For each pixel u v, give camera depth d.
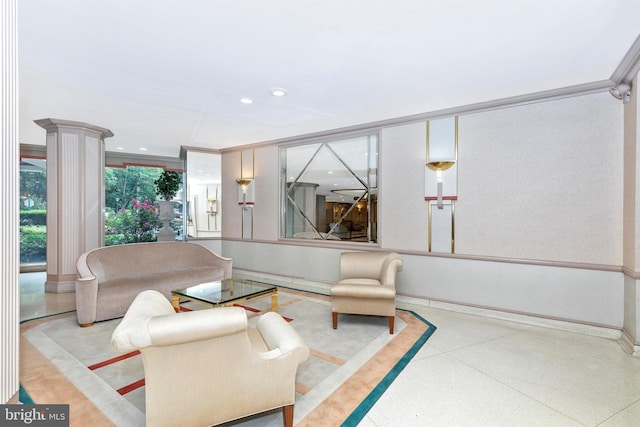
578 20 2.08
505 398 2.04
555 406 1.96
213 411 1.58
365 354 2.67
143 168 7.73
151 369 1.46
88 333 3.10
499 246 3.60
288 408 1.74
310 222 5.28
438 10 2.00
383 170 4.41
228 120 4.39
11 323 1.47
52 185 4.61
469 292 3.79
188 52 2.53
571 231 3.23
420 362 2.53
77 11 1.98
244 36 2.30
